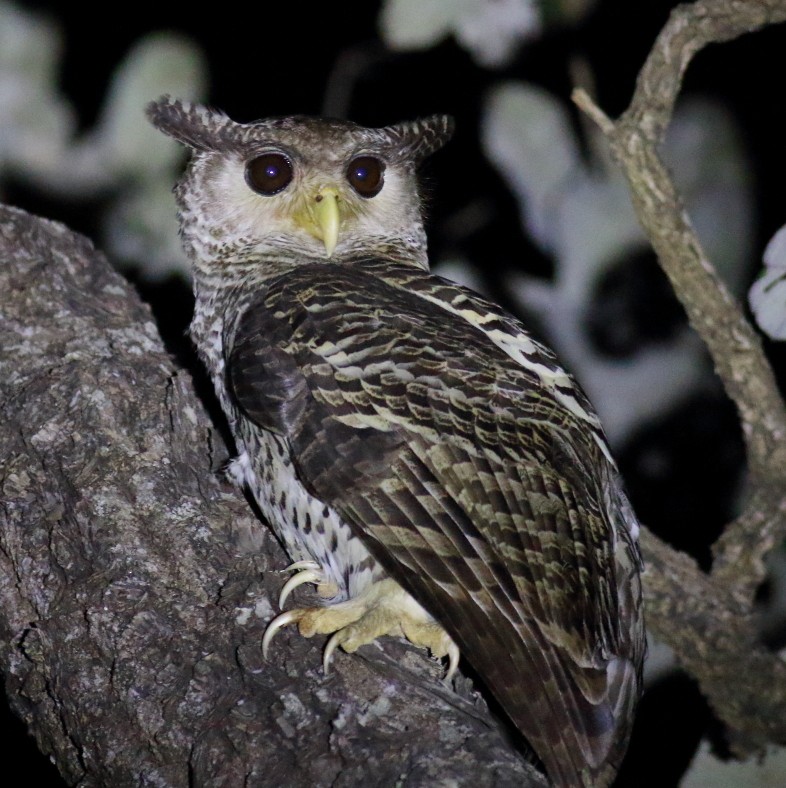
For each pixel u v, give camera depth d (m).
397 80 13.44
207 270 9.45
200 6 13.61
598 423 8.29
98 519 7.60
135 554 7.45
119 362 8.69
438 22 11.01
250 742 6.57
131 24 13.41
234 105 13.73
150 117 9.67
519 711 6.91
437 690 7.09
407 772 6.42
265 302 8.33
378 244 9.69
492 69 12.73
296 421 7.71
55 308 9.09
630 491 13.30
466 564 7.24
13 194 12.73
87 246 9.93
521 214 12.89
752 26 8.76
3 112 12.84
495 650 7.06
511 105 11.61
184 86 12.65
